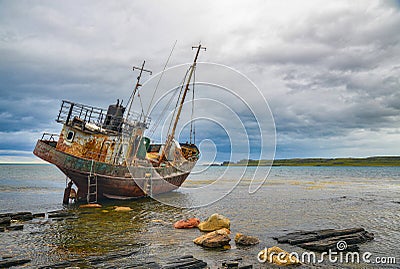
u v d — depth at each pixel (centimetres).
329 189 4297
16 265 1114
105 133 2608
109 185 2603
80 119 2538
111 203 2633
